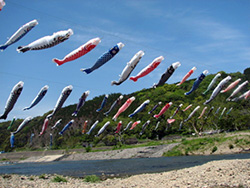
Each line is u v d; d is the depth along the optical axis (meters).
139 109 16.55
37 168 42.19
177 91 82.69
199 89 75.00
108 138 70.81
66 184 20.00
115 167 33.38
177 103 70.81
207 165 21.45
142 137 68.50
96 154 59.94
